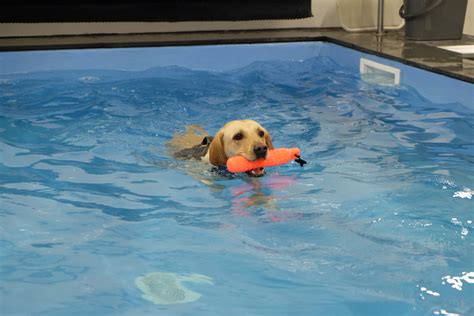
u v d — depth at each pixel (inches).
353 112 229.1
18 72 300.7
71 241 131.4
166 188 159.3
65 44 314.0
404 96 251.1
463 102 229.0
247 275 116.6
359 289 111.4
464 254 123.2
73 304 107.3
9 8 339.6
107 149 189.3
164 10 355.9
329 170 170.2
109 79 287.3
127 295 110.0
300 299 108.4
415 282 113.3
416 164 173.9
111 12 351.3
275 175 167.0
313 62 328.5
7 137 200.1
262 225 137.6
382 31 336.5
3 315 104.0
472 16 339.9
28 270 119.2
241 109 234.5
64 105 239.8
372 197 151.3
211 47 327.6
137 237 133.0
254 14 364.5
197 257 123.8
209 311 104.7
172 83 280.7
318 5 378.3
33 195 155.1
